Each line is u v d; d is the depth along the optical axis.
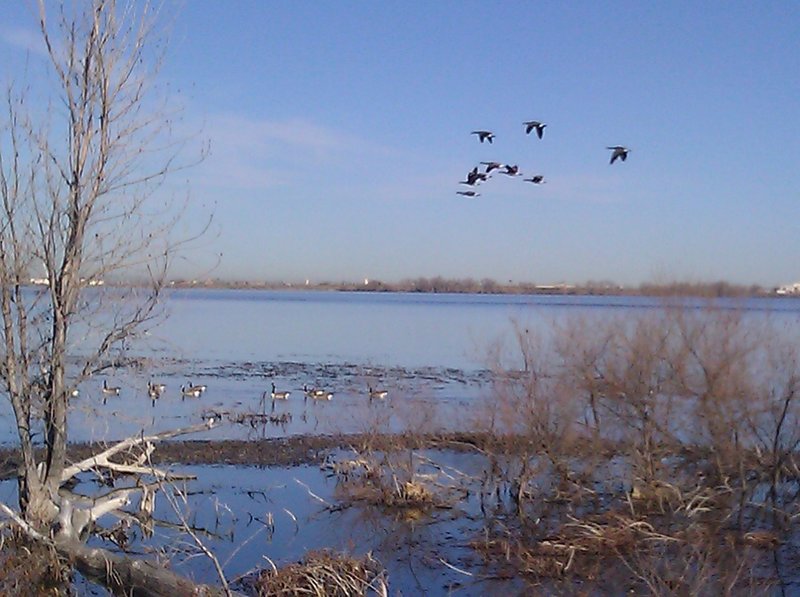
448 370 44.28
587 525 16.28
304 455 23.33
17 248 13.73
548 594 13.55
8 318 13.80
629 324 19.20
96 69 14.09
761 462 18.03
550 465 19.08
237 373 42.28
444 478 20.77
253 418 28.53
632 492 18.19
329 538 16.30
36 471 14.23
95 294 14.39
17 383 14.06
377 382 37.59
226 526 16.84
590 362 18.86
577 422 18.80
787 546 15.76
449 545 16.14
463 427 25.09
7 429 25.25
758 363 18.48
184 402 32.09
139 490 17.03
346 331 77.00
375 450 23.94
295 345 60.56
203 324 84.25
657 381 18.47
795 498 17.77
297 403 32.47
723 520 16.83
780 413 18.23
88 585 13.23
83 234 14.08
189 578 12.84
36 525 13.82
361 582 13.11
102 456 15.52
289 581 12.84
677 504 17.70
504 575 14.50
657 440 18.88
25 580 12.80
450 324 86.44
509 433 18.86
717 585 13.66
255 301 172.62
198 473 21.20
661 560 14.79
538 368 19.16
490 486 19.61
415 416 25.08
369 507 18.62
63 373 14.37
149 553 14.88
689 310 18.91
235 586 13.28
